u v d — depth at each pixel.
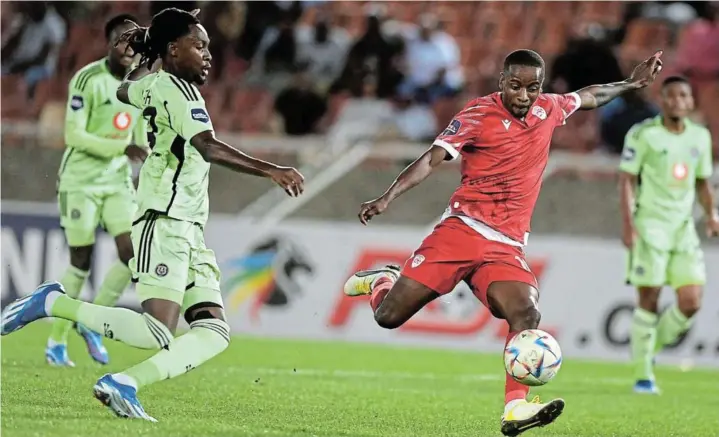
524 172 23.08
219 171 52.47
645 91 59.12
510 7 69.88
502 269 22.80
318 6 69.81
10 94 62.62
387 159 52.91
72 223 34.56
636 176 37.19
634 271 37.19
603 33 65.81
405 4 70.69
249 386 31.41
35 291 22.73
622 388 38.09
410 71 61.22
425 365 42.28
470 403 30.97
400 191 22.17
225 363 38.47
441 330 50.16
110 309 22.25
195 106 21.22
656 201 36.94
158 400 26.59
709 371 46.75
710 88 63.09
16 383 27.94
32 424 20.48
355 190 52.56
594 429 26.58
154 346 21.70
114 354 38.75
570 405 32.03
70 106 33.56
